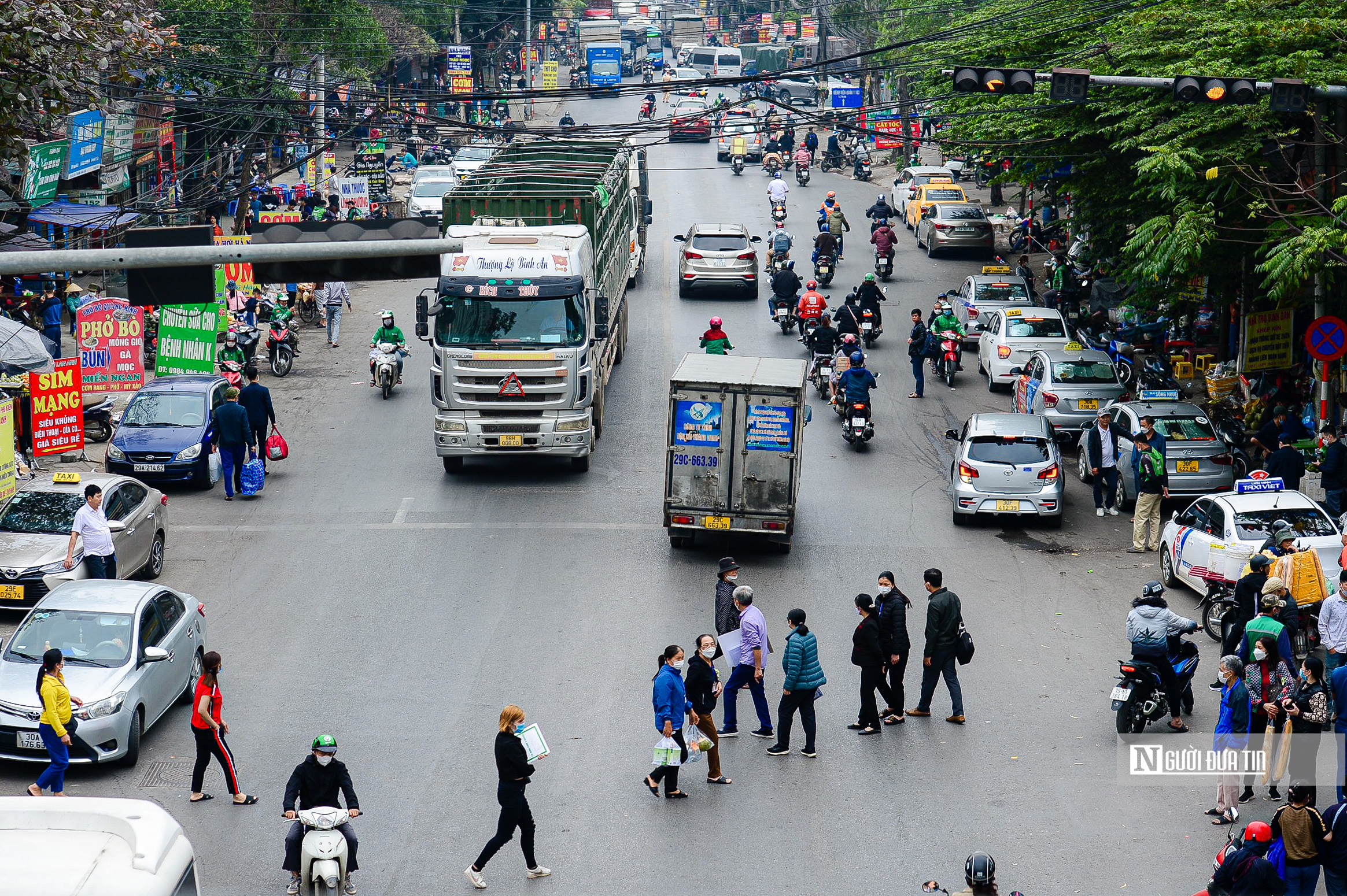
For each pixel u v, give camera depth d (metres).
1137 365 67.62
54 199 73.19
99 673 29.05
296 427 58.81
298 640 36.12
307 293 79.31
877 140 155.00
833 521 47.34
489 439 49.78
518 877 24.16
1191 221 45.88
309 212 99.56
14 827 13.20
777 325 76.94
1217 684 32.59
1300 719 26.61
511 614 38.03
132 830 12.82
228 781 27.11
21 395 51.81
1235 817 25.95
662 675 27.05
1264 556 33.88
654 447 55.62
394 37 142.75
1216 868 21.95
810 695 29.27
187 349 59.12
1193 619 37.75
